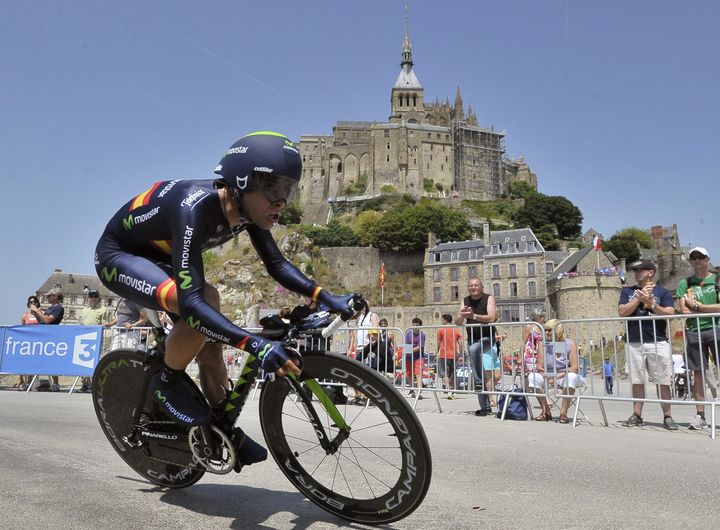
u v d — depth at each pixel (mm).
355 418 2822
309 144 116250
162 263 2826
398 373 9469
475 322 8086
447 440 5254
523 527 2609
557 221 97125
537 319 9039
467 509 2896
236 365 6777
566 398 7078
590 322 7320
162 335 2865
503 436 5582
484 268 67625
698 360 6363
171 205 2529
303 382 2539
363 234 89750
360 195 110062
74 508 2738
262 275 72812
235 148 2400
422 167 112062
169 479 3072
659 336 6574
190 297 2350
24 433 5055
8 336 10406
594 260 60531
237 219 2582
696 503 3082
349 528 2502
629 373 6852
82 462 3816
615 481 3607
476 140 117062
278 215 2479
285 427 2752
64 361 9992
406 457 2355
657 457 4477
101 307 11367
